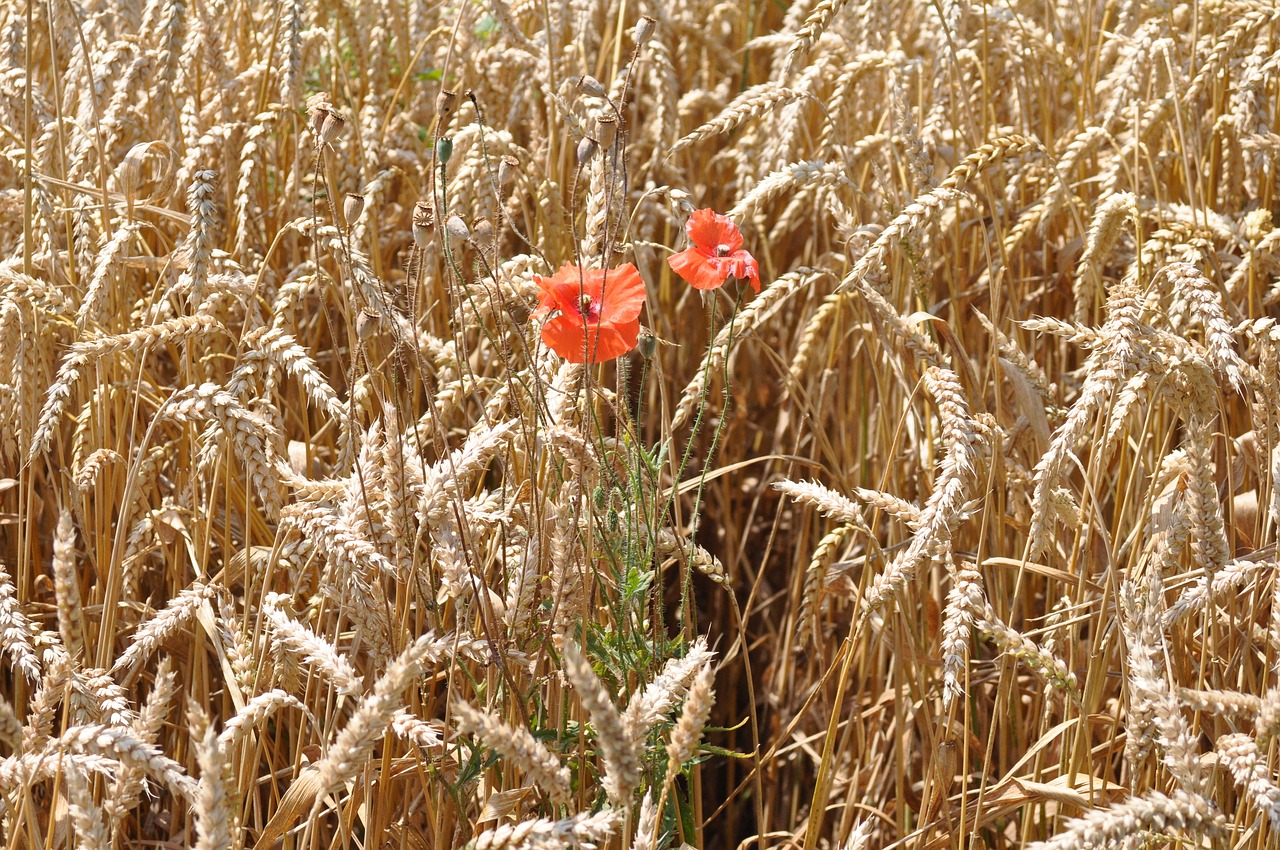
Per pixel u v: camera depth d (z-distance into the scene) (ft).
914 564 7.02
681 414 8.77
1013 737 9.61
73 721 6.59
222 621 6.92
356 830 8.57
